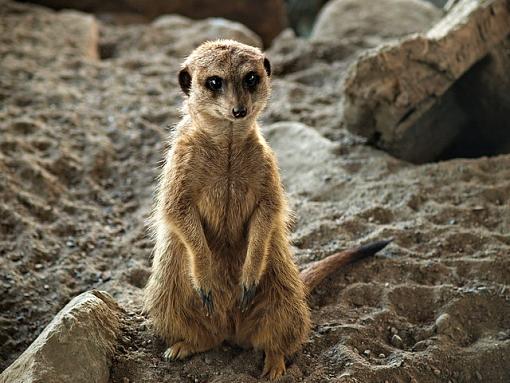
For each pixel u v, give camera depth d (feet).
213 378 14.40
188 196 14.28
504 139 24.98
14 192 21.30
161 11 40.96
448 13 25.54
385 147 23.36
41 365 13.16
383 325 15.97
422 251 18.57
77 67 30.60
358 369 14.25
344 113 23.75
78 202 22.15
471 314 16.28
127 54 33.91
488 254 18.03
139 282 18.54
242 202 14.51
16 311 17.21
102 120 26.27
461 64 22.56
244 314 15.02
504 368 14.84
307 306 16.11
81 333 13.89
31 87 27.78
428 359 14.76
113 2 40.24
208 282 14.24
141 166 24.04
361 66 22.56
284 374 14.35
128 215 21.95
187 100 14.76
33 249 19.26
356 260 17.52
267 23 43.01
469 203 20.22
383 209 20.21
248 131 14.06
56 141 24.36
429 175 21.70
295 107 27.50
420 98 22.52
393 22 37.09
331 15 38.42
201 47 14.69
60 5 39.58
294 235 19.53
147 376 14.30
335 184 21.77
